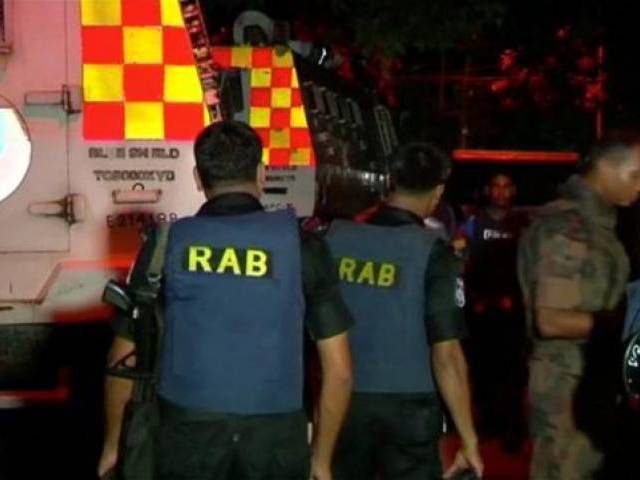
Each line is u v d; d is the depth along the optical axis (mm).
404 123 21719
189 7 8062
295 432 5043
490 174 16375
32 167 8008
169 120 8062
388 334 5832
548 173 16469
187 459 4973
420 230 5914
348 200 13734
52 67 8008
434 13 16984
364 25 17047
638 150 6121
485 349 11211
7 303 7984
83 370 8023
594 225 6152
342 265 5887
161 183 8062
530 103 22609
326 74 13414
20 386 8008
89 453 8195
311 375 5906
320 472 5230
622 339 5688
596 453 6199
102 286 8016
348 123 13906
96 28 8023
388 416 5824
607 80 19094
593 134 22375
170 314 5051
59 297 8008
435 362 5844
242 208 5137
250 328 4996
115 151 8039
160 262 5090
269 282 5020
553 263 6109
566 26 20031
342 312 5129
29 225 8000
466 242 11195
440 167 5992
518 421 10617
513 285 11234
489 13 17094
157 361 5066
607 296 6148
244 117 10648
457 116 22781
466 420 5887
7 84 7992
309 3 18000
